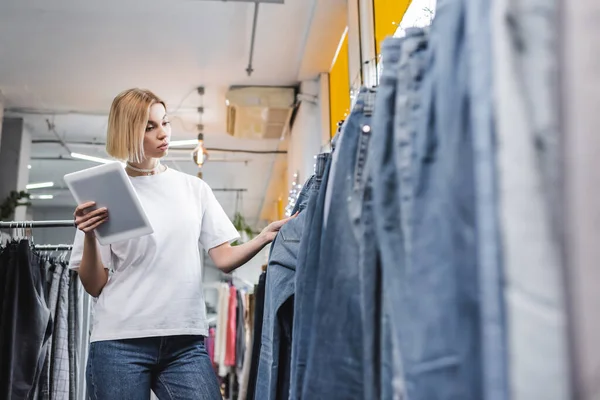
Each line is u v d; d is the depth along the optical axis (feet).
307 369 3.15
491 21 1.90
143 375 5.43
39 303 7.08
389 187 2.66
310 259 3.61
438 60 2.25
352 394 2.98
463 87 2.10
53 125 25.32
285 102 21.50
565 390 1.57
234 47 18.58
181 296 5.69
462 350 1.96
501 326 1.74
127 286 5.60
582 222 1.52
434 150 2.32
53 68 19.90
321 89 19.63
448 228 2.07
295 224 4.96
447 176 2.10
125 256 5.68
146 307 5.54
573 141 1.55
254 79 21.15
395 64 2.82
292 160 23.71
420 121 2.41
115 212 5.37
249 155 31.17
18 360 6.81
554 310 1.61
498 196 1.79
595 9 1.53
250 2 15.53
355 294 3.07
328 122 19.27
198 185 6.35
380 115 2.76
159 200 5.93
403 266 2.48
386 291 2.57
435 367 2.02
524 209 1.70
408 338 2.18
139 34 17.60
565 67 1.58
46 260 7.99
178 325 5.60
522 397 1.65
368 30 11.32
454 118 2.11
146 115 5.79
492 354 1.74
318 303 3.20
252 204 44.32
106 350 5.41
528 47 1.74
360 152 3.19
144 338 5.48
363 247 2.96
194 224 6.01
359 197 3.12
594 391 1.47
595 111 1.51
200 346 5.80
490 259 1.79
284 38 17.89
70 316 8.45
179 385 5.51
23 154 25.04
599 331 1.47
